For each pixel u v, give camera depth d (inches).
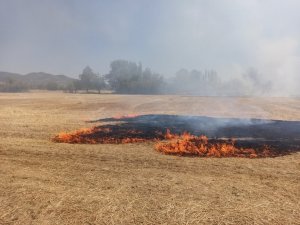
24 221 249.3
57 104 1582.2
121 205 277.1
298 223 247.1
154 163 402.6
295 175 354.6
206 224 245.6
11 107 1362.0
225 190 310.3
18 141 543.2
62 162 408.5
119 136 559.8
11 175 354.9
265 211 266.1
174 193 303.0
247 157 431.2
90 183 330.0
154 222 248.5
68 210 267.9
